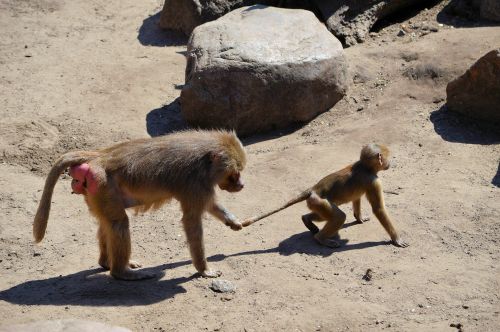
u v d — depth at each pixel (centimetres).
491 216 1202
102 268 1144
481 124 1521
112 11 2286
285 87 1625
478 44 1723
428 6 2023
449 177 1346
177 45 2061
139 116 1720
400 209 1248
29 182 1459
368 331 931
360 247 1154
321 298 1012
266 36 1677
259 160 1510
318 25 1764
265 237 1212
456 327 924
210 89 1616
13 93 1809
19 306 1027
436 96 1625
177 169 1038
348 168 1166
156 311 999
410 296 1005
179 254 1189
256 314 982
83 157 1034
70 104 1761
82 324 856
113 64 1956
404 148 1470
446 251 1124
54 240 1259
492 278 1036
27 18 2223
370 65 1792
